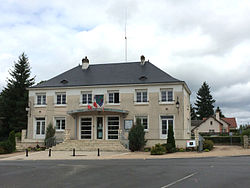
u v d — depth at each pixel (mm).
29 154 23234
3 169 14125
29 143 27891
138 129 25422
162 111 27609
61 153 23172
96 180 10281
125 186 9016
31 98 30734
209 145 24391
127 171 12477
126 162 16469
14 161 18781
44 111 30172
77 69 32969
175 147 23922
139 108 28141
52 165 15367
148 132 27609
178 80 27703
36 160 19016
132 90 28531
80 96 29625
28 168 14281
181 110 27125
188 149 24344
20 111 43656
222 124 63000
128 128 27969
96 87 29328
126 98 28547
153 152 21375
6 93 44938
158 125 27500
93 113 28828
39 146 27203
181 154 21266
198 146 23578
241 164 14445
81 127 29047
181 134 26844
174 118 27234
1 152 24531
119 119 28344
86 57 33000
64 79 31188
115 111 27188
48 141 26906
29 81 46531
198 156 19328
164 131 27516
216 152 21922
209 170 12328
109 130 28406
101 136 28438
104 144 25625
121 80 29516
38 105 30422
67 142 26797
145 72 30141
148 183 9469
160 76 28953
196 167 13438
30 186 9375
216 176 10703
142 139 25266
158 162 16188
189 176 10773
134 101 28312
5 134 44375
